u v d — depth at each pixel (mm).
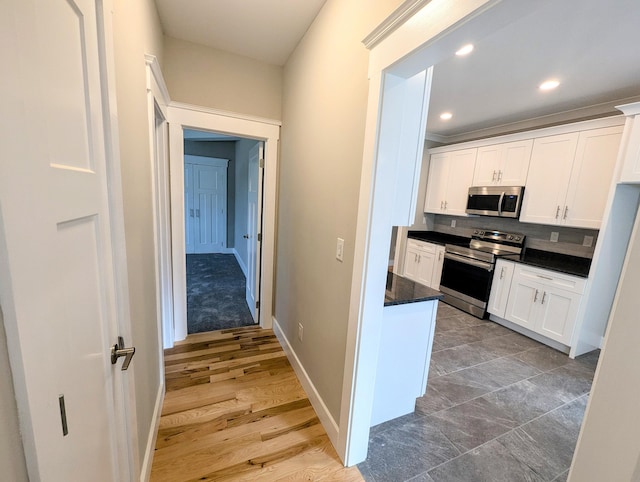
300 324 2139
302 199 2086
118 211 869
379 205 1229
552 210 3010
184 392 1950
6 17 384
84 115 663
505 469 1493
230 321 3066
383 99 1144
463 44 906
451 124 3955
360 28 1297
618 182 2395
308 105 1950
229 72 2387
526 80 2498
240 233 5469
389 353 1668
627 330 494
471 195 3879
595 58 2061
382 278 1311
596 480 543
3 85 378
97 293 741
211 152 6250
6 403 401
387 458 1522
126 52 1082
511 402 2008
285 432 1653
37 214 462
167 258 2436
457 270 3785
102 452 771
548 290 2848
